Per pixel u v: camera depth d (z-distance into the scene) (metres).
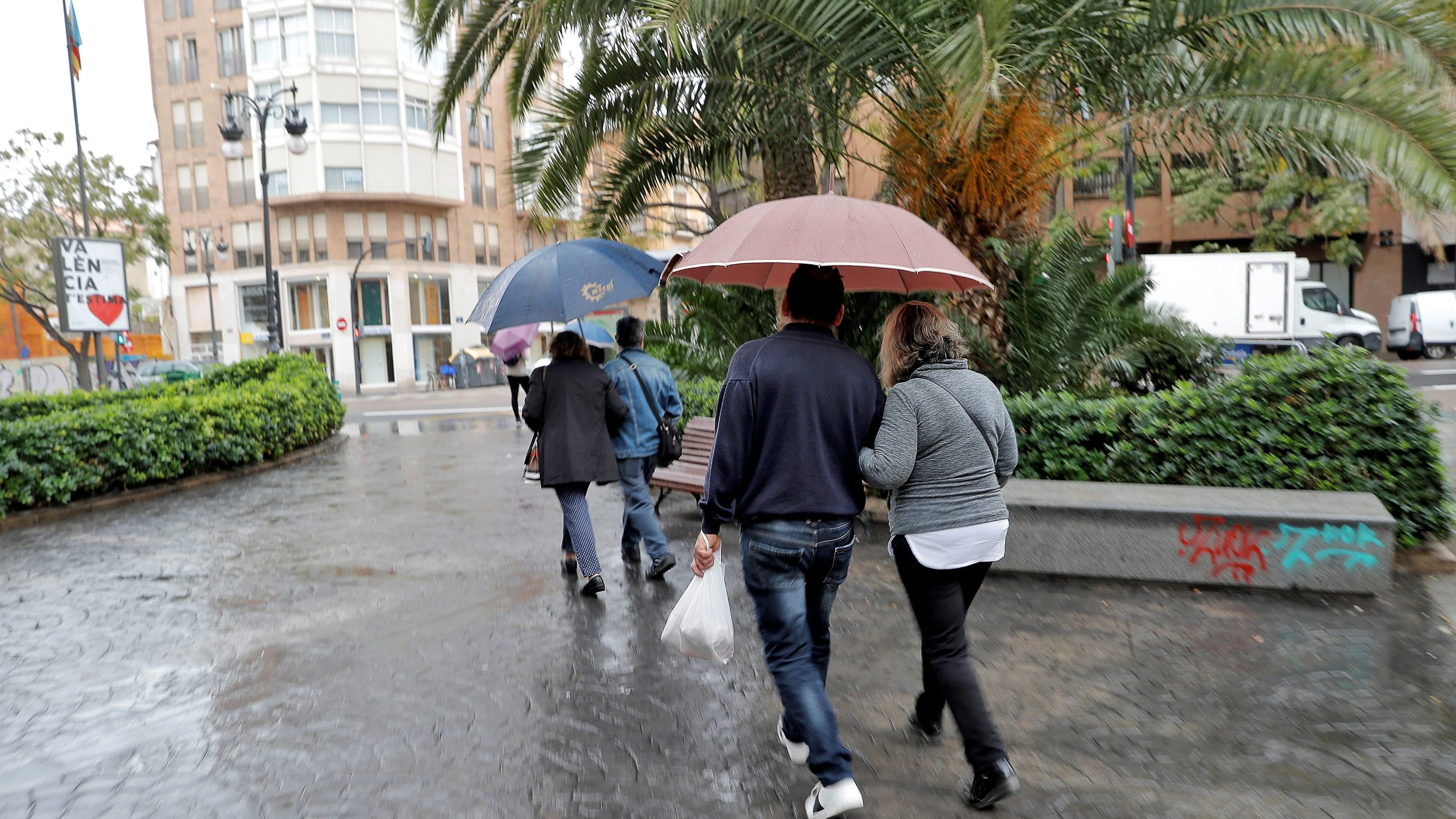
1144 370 8.42
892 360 3.11
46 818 3.03
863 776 3.21
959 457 2.92
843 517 2.88
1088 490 5.93
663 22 5.92
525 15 7.98
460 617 5.18
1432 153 5.64
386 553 6.86
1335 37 6.33
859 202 3.17
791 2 6.35
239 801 3.13
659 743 3.52
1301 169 7.14
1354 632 4.50
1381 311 28.55
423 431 18.42
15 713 3.93
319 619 5.21
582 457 5.33
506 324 5.08
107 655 4.66
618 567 6.26
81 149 26.97
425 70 47.03
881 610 5.12
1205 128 7.10
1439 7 6.70
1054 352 7.24
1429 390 15.75
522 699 3.98
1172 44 7.03
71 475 8.84
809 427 2.86
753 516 2.86
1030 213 7.62
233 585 6.01
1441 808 2.92
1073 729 3.55
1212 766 3.23
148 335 48.91
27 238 29.34
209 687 4.20
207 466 11.11
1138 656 4.29
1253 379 5.99
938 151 7.05
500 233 52.09
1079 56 6.95
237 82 45.72
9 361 34.12
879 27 6.68
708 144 8.48
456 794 3.16
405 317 47.28
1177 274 21.55
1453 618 4.63
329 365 47.34
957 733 3.55
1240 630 4.59
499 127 51.72
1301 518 5.11
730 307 8.60
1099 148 7.96
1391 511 5.67
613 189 8.83
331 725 3.75
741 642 4.68
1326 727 3.51
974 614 4.93
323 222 45.97
